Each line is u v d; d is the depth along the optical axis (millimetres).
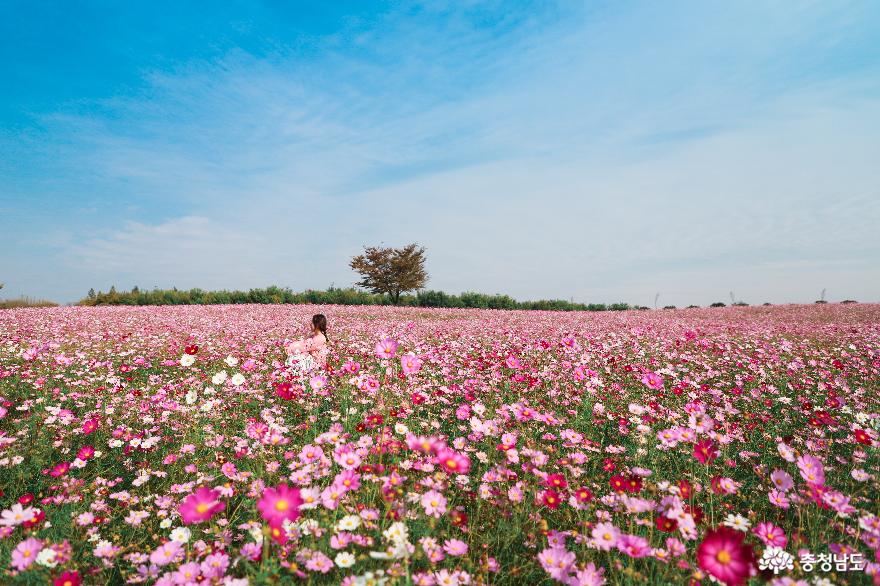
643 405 6047
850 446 4676
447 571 2281
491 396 6117
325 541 2439
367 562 2369
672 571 2395
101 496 3352
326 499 2512
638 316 25953
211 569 2266
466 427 4773
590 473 3990
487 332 14625
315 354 8055
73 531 2885
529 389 6477
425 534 2574
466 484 3248
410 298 36188
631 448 4629
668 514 2539
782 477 2818
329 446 3611
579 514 2943
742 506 3523
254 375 6969
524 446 4039
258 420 4973
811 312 25734
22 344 9594
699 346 11547
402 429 3576
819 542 2902
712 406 6047
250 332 13289
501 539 2816
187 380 6703
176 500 3234
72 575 2152
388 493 2572
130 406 5355
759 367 8344
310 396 5652
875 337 13156
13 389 6262
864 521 2613
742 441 4758
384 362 6395
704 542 1723
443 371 7199
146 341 11188
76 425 4816
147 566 2562
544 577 2525
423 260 39438
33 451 4055
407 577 2035
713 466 4086
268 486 3314
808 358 9922
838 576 2512
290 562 2375
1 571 2283
